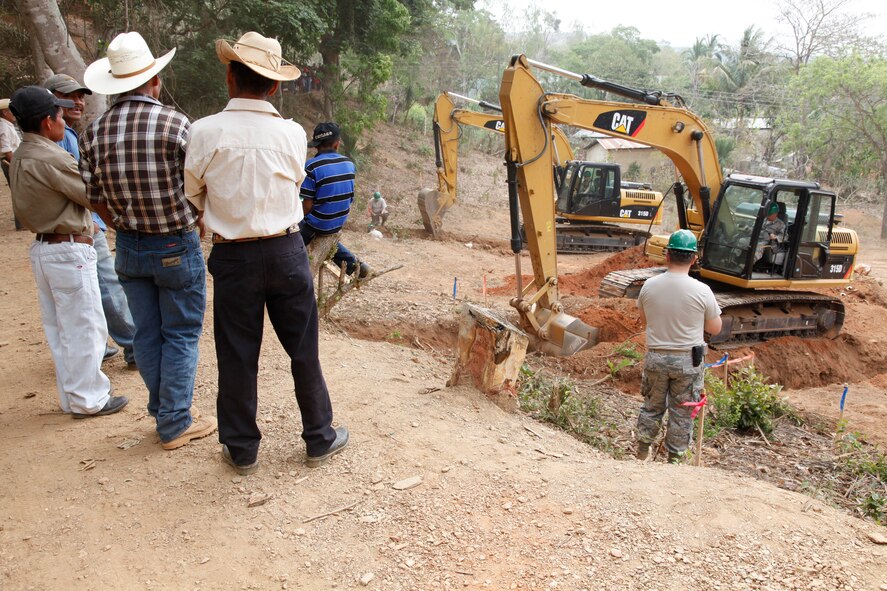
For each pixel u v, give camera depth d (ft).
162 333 12.63
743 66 158.20
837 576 9.66
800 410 25.64
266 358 17.93
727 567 9.76
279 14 60.29
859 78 91.86
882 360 38.01
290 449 12.90
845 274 37.42
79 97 17.53
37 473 11.98
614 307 35.99
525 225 30.63
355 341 21.36
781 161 130.62
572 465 12.94
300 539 10.27
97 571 9.59
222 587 9.32
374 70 76.07
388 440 13.30
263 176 10.11
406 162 95.76
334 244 19.44
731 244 35.42
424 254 56.24
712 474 12.71
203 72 64.18
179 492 11.39
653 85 170.91
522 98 28.09
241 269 10.43
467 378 16.34
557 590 9.27
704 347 16.65
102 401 14.21
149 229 11.57
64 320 13.61
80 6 60.54
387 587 9.32
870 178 110.32
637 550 10.11
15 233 34.27
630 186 69.36
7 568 9.62
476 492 11.61
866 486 17.08
